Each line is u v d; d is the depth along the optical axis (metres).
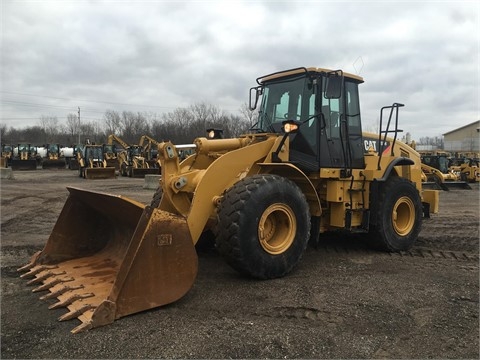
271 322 3.68
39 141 71.50
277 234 5.03
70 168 35.09
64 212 5.08
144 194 15.34
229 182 4.86
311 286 4.67
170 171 4.80
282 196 4.87
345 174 5.93
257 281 4.79
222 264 5.47
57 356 3.05
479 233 8.44
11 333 3.40
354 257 6.10
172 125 50.19
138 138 57.31
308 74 5.79
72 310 3.72
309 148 5.77
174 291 3.92
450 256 6.30
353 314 3.90
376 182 6.22
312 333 3.49
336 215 5.98
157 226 3.82
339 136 6.04
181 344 3.24
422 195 7.84
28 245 6.59
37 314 3.75
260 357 3.09
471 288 4.72
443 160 23.88
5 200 12.88
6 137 75.12
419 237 7.93
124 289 3.66
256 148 5.13
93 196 4.67
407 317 3.87
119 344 3.22
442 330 3.61
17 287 4.46
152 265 3.80
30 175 27.02
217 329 3.51
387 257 6.16
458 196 17.19
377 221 6.22
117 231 5.16
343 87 6.16
